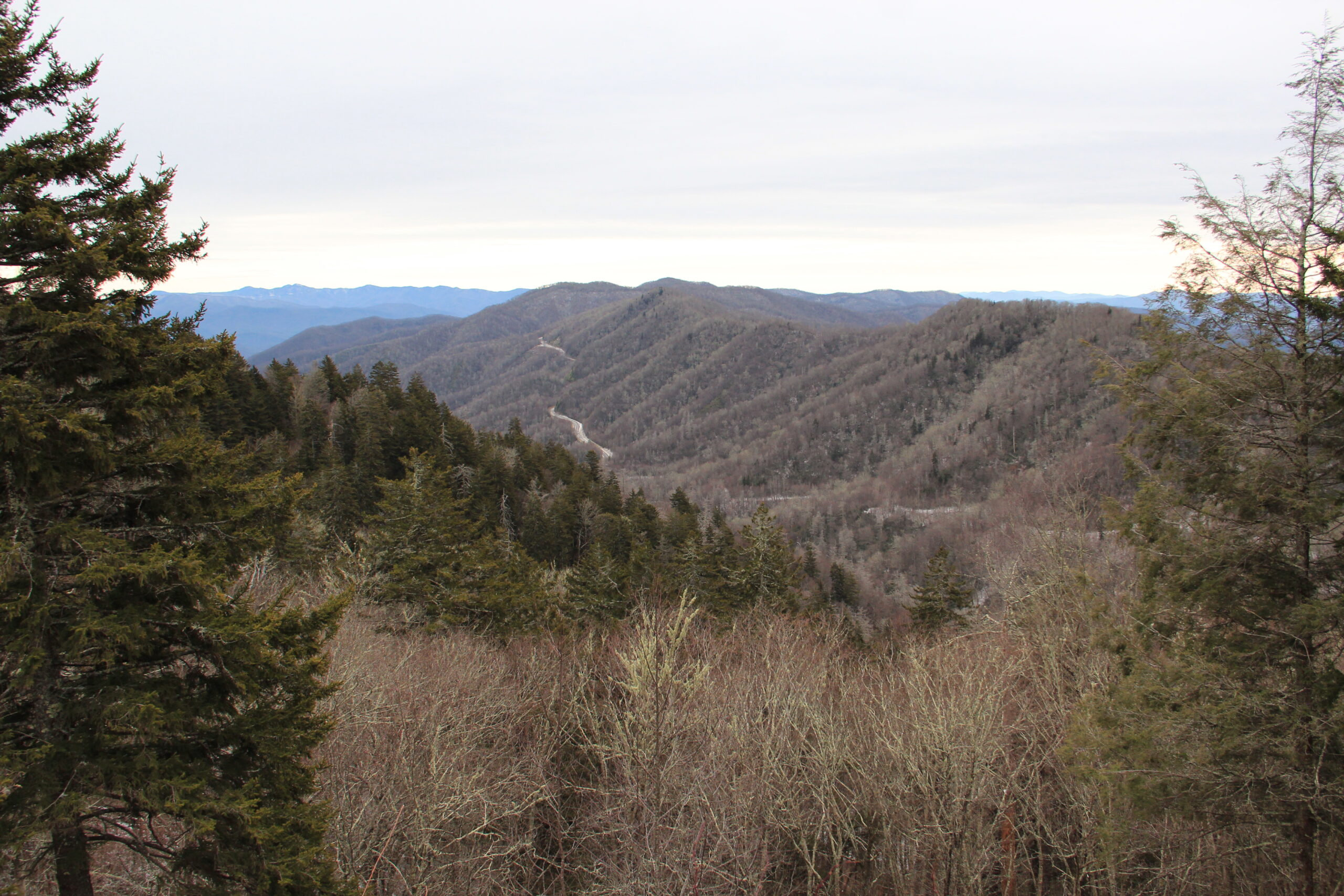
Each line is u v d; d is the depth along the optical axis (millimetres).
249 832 5707
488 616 19891
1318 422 7051
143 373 6207
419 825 9953
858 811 10844
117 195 6551
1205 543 7699
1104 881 10086
